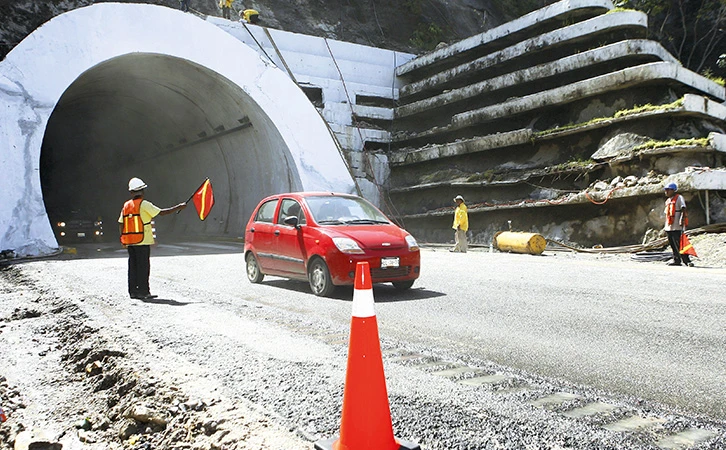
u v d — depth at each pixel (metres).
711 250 14.10
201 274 11.22
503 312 6.49
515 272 10.62
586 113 22.03
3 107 17.94
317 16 38.38
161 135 31.39
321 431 2.92
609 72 22.14
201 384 3.76
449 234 25.59
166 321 5.91
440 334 5.36
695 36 34.84
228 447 2.84
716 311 6.27
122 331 5.46
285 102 23.80
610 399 3.35
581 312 6.38
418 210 27.23
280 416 3.15
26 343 5.67
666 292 7.76
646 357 4.39
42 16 27.73
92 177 40.22
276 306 7.18
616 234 19.23
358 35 39.00
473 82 28.20
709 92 21.66
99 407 3.85
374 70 30.61
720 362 4.21
